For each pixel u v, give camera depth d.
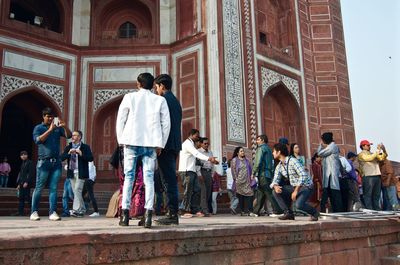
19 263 1.33
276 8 10.45
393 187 5.27
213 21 8.01
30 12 9.45
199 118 7.82
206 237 1.95
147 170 2.20
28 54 8.05
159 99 2.31
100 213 6.00
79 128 8.48
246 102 8.11
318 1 11.12
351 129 10.54
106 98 8.70
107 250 1.57
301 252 2.56
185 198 4.15
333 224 2.83
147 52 8.86
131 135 2.18
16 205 5.58
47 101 8.23
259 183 4.14
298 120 9.72
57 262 1.42
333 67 10.65
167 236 1.77
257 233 2.23
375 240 3.34
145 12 9.53
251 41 8.70
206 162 4.67
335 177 4.29
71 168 4.51
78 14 9.12
